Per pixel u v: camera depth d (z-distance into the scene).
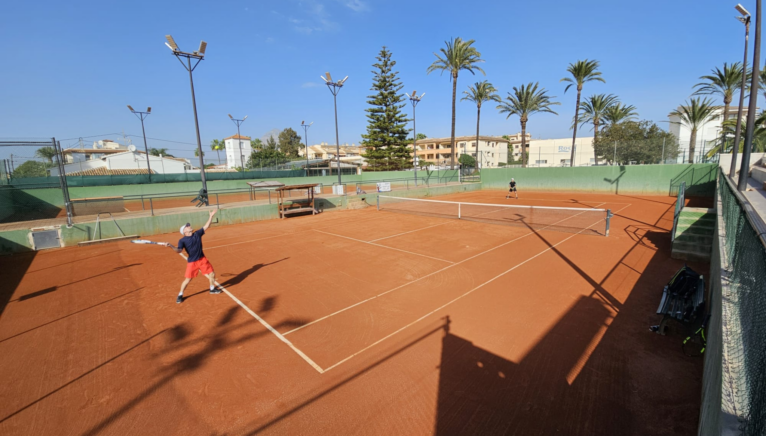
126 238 15.00
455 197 30.44
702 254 9.78
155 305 7.74
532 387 4.66
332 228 16.78
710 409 3.05
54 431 4.13
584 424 4.02
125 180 30.30
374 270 9.81
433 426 4.04
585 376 4.86
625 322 6.37
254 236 15.30
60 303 7.98
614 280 8.53
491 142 84.19
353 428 4.04
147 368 5.35
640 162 30.55
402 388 4.71
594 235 13.65
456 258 10.79
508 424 4.04
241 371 5.20
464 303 7.37
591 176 31.61
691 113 32.94
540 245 12.23
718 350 3.14
